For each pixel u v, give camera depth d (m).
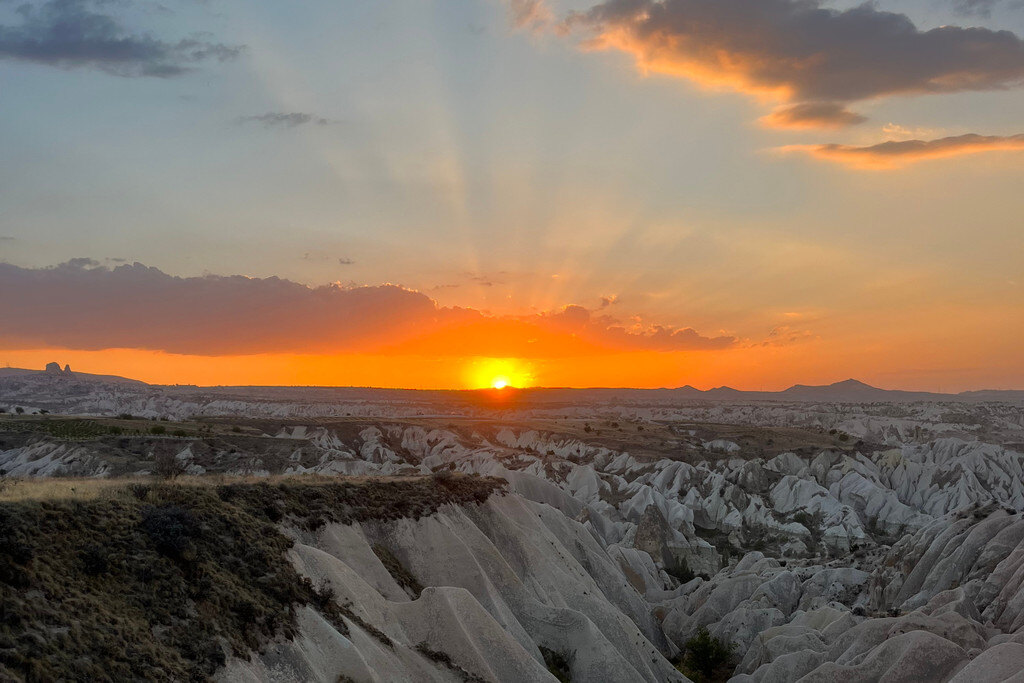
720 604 77.62
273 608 36.09
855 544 109.50
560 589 59.22
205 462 103.25
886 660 52.28
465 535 55.84
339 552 45.56
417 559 51.34
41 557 31.11
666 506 119.88
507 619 50.38
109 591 32.09
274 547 40.28
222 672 31.33
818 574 82.69
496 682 41.38
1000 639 51.88
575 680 50.28
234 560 37.88
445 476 64.12
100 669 28.06
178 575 34.66
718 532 120.00
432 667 40.28
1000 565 64.50
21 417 126.25
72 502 35.06
